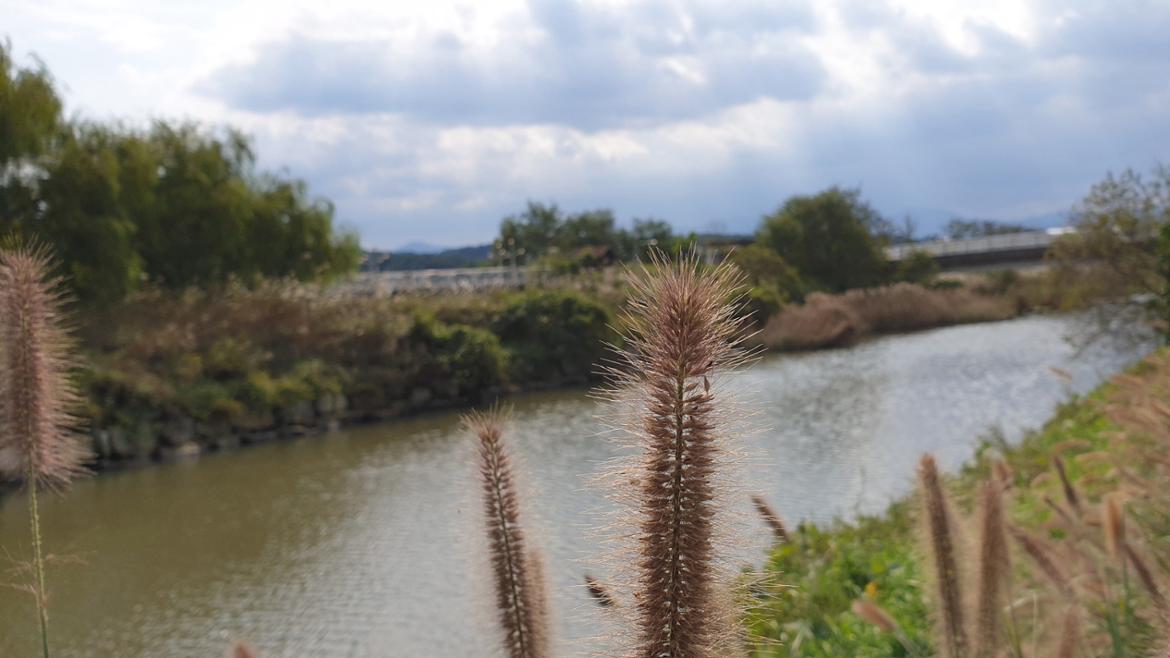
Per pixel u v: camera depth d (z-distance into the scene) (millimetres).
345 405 23797
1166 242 19688
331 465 18516
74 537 13484
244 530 13875
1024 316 45875
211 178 29234
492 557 2730
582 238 64438
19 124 21219
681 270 1720
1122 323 23469
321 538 13336
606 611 1858
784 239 52656
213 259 28141
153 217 26594
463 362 26500
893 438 17406
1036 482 5840
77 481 17188
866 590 6461
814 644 5539
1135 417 5207
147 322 22703
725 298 1715
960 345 34906
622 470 1773
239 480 17344
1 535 13547
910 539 7414
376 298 28516
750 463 1798
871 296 43969
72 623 10227
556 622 2756
